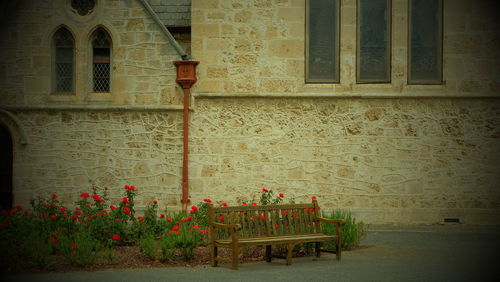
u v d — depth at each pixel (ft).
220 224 27.78
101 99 46.88
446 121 46.09
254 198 46.24
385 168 46.09
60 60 47.70
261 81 46.70
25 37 47.21
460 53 46.32
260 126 46.52
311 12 47.50
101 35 47.65
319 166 46.21
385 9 47.09
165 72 46.70
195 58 47.01
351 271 26.61
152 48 46.88
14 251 27.45
